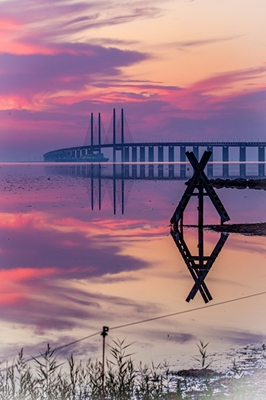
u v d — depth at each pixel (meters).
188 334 17.45
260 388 12.16
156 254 34.09
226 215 45.09
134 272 28.67
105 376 12.58
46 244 39.75
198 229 43.56
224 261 30.61
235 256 31.97
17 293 24.23
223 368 14.09
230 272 27.66
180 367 14.34
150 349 16.06
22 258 33.84
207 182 43.59
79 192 93.44
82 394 12.16
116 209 64.88
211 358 14.99
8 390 11.98
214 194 43.81
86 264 31.41
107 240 40.94
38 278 27.75
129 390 11.77
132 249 36.34
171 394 12.10
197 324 18.59
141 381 12.98
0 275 28.53
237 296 22.59
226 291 23.59
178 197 81.00
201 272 27.97
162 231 44.31
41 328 18.78
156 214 58.34
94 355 15.71
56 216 58.44
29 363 15.09
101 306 21.75
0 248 37.97
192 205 66.88
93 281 26.70
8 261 32.75
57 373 14.19
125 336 17.50
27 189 102.06
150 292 24.06
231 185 99.81
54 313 20.78
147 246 37.34
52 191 96.25
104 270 29.42
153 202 73.25
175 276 27.42
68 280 27.14
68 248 37.69
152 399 11.52
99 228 48.09
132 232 44.66
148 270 29.11
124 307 21.48
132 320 19.52
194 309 20.62
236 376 13.20
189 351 15.75
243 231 42.12
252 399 11.49
